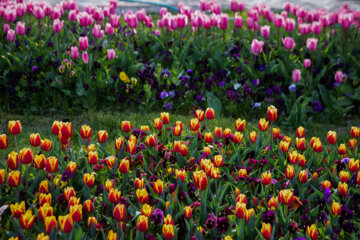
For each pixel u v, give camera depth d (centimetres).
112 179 376
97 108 687
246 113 686
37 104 673
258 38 859
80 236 280
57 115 661
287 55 742
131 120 614
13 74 666
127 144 397
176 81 710
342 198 358
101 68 702
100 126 589
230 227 305
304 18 883
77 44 754
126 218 318
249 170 393
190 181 385
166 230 270
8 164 319
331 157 425
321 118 700
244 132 574
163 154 411
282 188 361
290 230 306
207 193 352
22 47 743
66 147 420
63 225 262
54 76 682
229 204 356
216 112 677
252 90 714
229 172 405
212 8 873
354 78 746
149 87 678
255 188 370
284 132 646
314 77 755
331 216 335
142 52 821
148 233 302
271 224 312
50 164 328
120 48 783
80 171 373
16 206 288
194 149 422
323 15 844
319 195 353
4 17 783
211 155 413
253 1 1672
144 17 838
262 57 785
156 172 404
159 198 324
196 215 335
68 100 692
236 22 812
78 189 368
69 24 898
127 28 903
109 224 319
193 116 678
